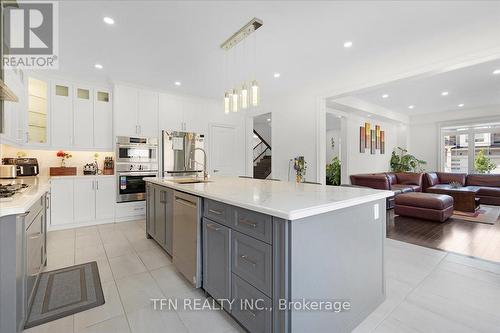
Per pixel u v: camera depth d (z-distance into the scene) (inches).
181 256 85.7
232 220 62.4
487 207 211.8
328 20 93.9
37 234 76.9
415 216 170.9
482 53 109.4
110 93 171.5
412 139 325.4
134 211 172.9
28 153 150.3
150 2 82.6
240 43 112.1
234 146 231.9
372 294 68.4
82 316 66.5
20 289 57.1
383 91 202.5
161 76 156.3
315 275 52.1
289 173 199.8
